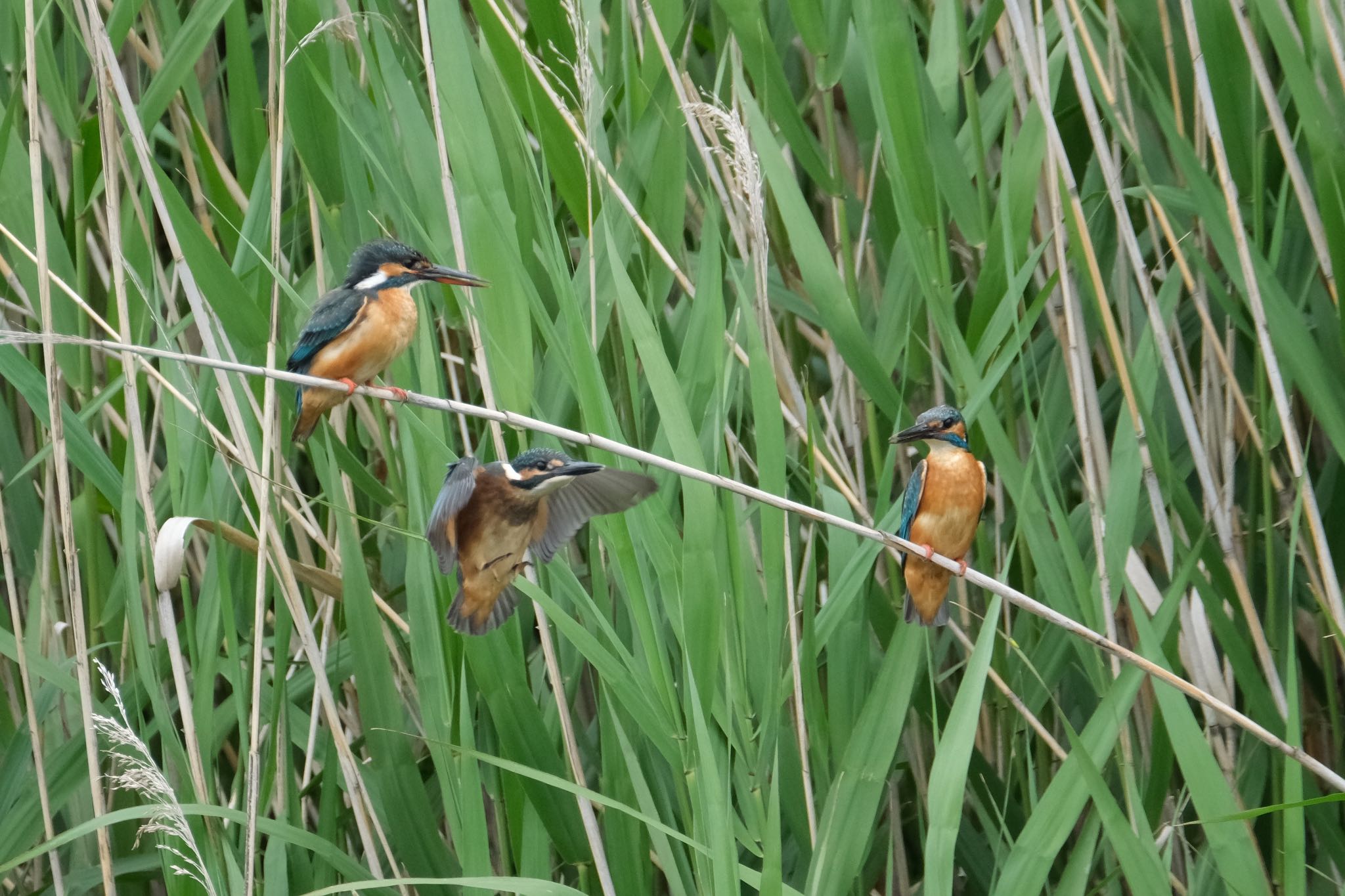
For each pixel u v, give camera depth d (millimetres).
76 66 9805
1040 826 7480
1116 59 9734
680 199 9305
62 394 10867
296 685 9930
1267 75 8766
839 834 7691
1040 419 9078
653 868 9391
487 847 7980
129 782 7125
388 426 10062
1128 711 7820
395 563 10734
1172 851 8164
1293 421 9125
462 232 8500
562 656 9148
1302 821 7367
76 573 8312
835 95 11359
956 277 10836
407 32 10367
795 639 7938
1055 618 7234
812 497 8867
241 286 8586
